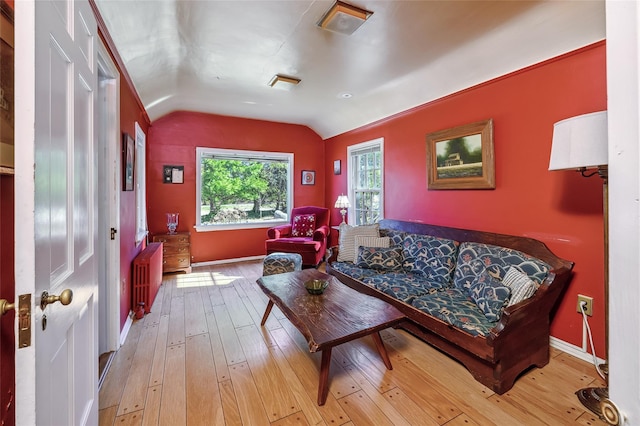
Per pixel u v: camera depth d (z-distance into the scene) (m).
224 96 3.81
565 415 1.59
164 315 2.85
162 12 1.93
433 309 2.14
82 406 1.15
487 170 2.68
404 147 3.68
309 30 2.22
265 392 1.77
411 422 1.54
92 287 1.27
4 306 0.69
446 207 3.14
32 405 0.71
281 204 5.42
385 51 2.54
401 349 2.27
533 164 2.37
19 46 0.70
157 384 1.83
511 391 1.79
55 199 0.87
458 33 2.24
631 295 0.48
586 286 2.08
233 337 2.43
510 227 2.54
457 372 1.98
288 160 5.38
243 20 2.08
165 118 4.45
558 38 2.07
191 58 2.70
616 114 0.50
